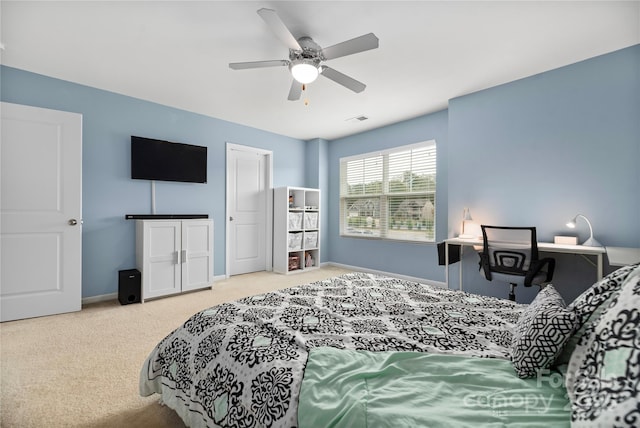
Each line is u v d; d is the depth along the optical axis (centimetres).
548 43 231
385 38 225
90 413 142
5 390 160
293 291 182
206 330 128
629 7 189
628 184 238
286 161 513
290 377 89
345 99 346
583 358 81
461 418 70
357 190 499
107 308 298
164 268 336
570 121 264
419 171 415
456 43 231
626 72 238
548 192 277
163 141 367
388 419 69
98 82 306
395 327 127
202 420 106
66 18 204
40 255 269
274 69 277
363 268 489
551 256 273
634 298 72
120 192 339
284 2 187
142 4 190
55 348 209
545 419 69
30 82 283
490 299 167
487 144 314
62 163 277
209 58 257
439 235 393
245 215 468
